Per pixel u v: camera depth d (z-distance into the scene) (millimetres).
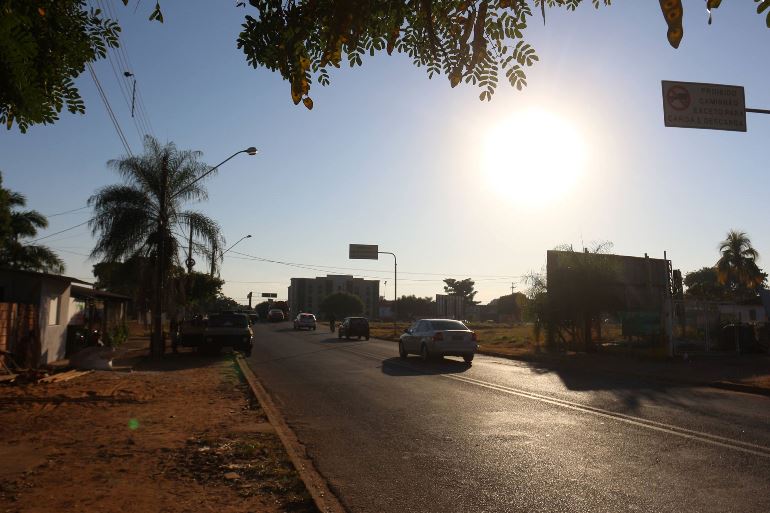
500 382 16438
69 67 7980
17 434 8883
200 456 7641
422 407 12102
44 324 21062
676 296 29031
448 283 163500
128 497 5934
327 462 7738
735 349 25312
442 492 6438
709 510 5832
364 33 4504
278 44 4172
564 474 7113
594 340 32031
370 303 171875
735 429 9797
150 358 24047
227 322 26297
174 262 28562
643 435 9305
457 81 4512
